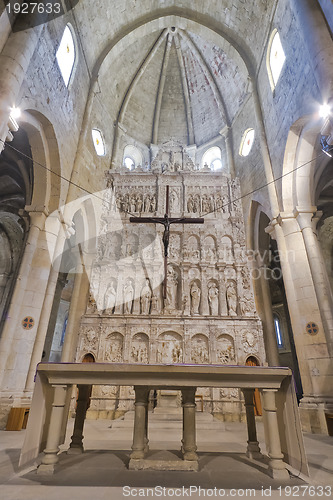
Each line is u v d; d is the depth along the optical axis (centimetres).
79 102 1514
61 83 1245
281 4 1242
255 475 378
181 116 2391
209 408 1273
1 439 719
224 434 855
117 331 1405
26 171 1262
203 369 418
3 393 930
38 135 1136
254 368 424
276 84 1319
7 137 793
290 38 1156
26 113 1040
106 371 415
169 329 1403
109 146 1967
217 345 1385
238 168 1852
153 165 1939
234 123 1984
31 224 1152
